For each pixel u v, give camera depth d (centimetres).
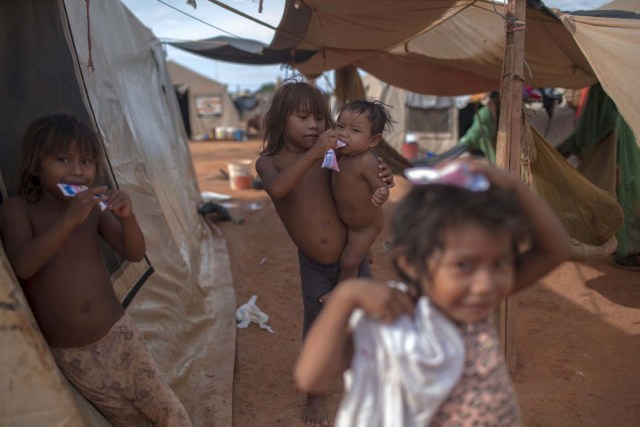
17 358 196
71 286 216
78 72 366
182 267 501
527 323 480
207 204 897
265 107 308
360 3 421
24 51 293
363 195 287
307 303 322
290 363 416
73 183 211
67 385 208
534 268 161
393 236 139
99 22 541
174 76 2895
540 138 452
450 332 141
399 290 145
